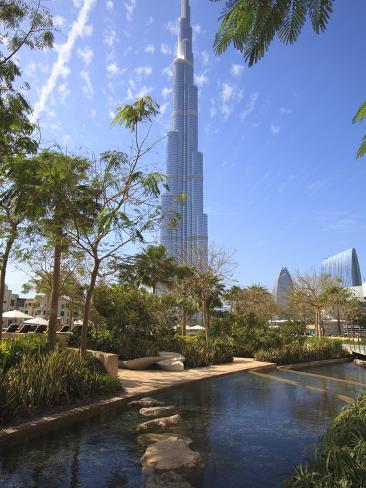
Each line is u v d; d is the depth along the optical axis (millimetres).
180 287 27000
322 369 21062
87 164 11812
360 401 6898
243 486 5172
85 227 12219
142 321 20422
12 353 10516
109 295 20641
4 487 4969
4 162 8289
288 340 26984
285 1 2488
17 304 92875
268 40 2564
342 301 52562
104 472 5480
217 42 2674
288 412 9648
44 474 5383
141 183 11875
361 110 4234
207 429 7961
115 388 10711
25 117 9156
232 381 14820
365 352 25797
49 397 8164
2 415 7105
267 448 6770
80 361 10352
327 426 8289
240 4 2539
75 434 7211
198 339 26062
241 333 26250
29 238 12109
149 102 11344
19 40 8578
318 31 2521
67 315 63625
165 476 5305
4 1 8031
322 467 4387
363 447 4527
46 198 9766
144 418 8562
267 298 49062
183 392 12148
